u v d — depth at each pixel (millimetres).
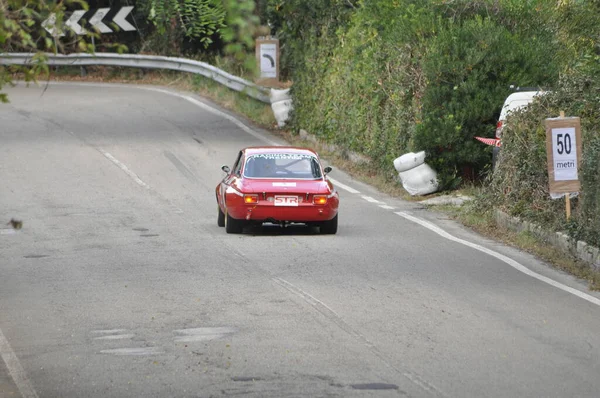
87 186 43094
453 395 15078
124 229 33719
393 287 23828
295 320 20250
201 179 45531
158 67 85188
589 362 17172
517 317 20766
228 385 15594
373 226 34719
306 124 57094
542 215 31766
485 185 39500
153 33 87562
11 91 78812
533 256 28953
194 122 62750
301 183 32312
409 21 44094
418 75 43156
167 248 29906
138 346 18250
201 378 16031
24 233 32938
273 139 57688
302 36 57562
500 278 25328
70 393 15383
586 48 46906
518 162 34094
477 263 27484
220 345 18219
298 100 58062
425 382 15773
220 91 73625
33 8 10875
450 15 45188
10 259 28438
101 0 93938
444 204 39938
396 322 20109
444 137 40906
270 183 32156
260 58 61281
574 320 20625
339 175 47562
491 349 18016
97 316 20891
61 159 49438
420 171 41750
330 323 19969
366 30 48875
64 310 21547
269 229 34594
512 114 35469
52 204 38938
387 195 42875
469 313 21062
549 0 46000
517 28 44812
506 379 16016
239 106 68562
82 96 75438
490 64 41156
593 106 33219
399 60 44188
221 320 20297
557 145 29703
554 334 19297
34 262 27859
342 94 51312
